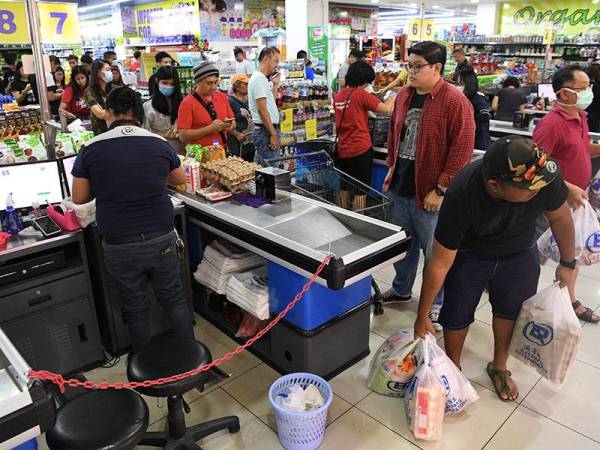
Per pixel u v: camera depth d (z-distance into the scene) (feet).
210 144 11.84
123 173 7.19
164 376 5.98
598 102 18.24
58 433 5.15
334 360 8.60
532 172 5.55
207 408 8.00
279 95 16.71
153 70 23.09
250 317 9.46
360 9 60.54
